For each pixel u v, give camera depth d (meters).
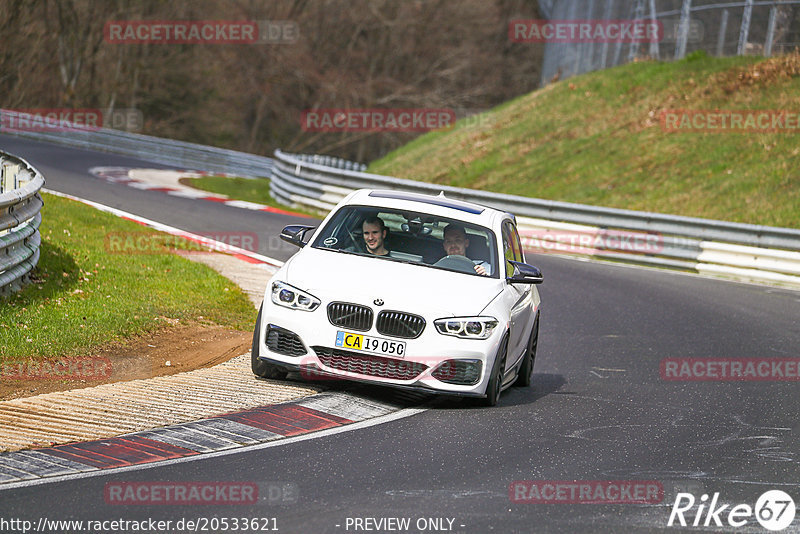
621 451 22.64
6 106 180.00
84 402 23.41
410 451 21.30
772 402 29.92
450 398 27.42
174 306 36.22
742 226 64.31
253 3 199.75
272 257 53.91
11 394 24.12
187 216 67.25
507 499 18.23
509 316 26.53
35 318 30.34
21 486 17.31
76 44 187.25
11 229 34.03
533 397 28.86
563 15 155.25
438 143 120.38
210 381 26.58
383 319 25.08
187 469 18.92
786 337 42.03
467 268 27.56
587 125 103.88
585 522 17.16
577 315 45.41
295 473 19.08
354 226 28.42
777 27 101.44
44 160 99.19
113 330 30.92
